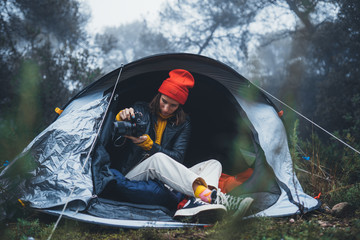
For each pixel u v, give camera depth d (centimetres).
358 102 570
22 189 252
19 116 490
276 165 297
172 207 272
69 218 225
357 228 216
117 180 259
